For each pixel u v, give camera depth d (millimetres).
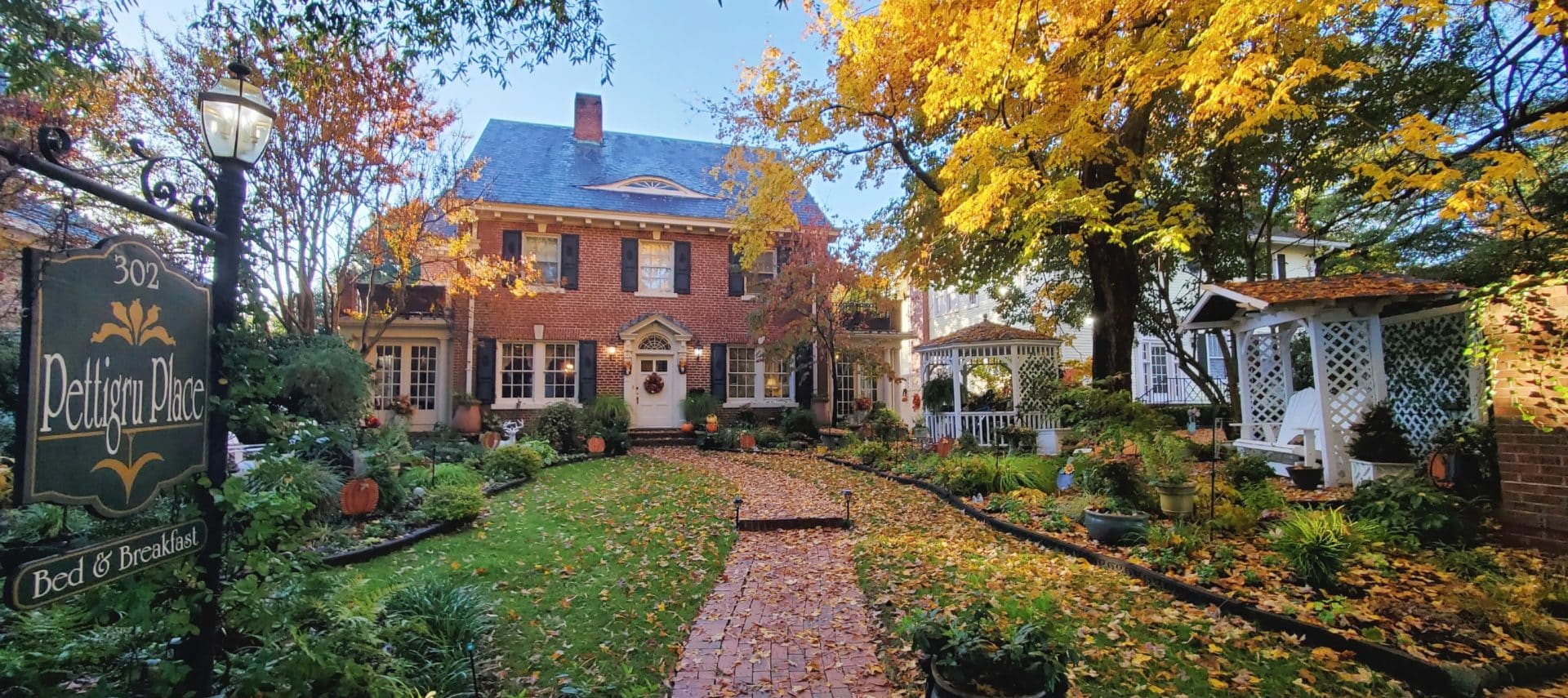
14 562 2004
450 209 12750
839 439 15961
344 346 8500
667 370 17578
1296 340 11742
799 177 11375
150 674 2557
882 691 3693
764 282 17344
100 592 2342
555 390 16953
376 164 11211
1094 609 4715
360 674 2783
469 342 16094
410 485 9062
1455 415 7555
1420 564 5180
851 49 9023
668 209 18203
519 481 10797
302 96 6797
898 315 19266
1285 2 5445
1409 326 8188
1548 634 3832
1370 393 8188
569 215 16844
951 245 11805
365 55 9797
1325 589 4719
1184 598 4891
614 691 3656
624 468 12820
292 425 3006
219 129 2812
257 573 2797
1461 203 6152
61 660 2746
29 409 1958
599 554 6508
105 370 2227
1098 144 7586
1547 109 7832
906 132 11000
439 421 15961
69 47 4543
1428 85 9109
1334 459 8219
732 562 6441
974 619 3166
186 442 2596
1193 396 20188
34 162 1936
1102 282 10438
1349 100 9445
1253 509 6598
